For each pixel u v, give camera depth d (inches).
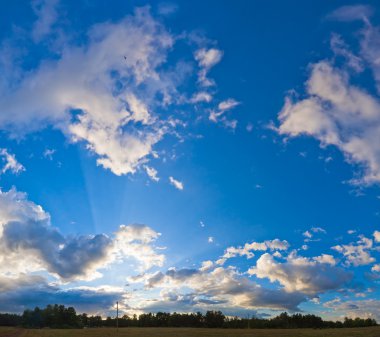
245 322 7859.3
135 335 4456.2
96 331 5580.7
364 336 3634.4
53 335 4586.6
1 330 6304.1
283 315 7785.4
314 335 3991.1
